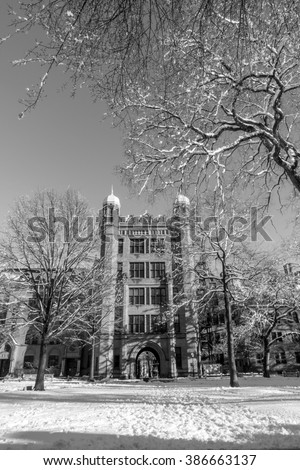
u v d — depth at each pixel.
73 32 4.10
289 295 31.34
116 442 5.00
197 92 9.88
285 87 10.37
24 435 5.58
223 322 49.09
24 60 4.30
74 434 5.65
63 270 22.30
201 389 18.75
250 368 47.97
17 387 23.34
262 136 12.23
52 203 22.98
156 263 48.06
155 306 45.53
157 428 6.30
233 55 5.83
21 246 21.53
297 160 11.44
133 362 42.34
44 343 21.02
